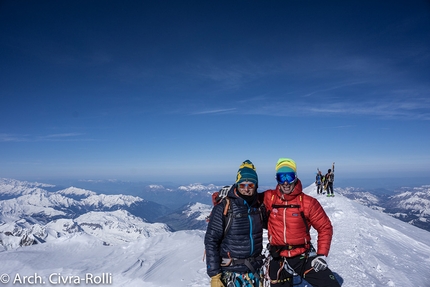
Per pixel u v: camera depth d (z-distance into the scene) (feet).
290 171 15.48
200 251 41.83
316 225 15.84
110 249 56.08
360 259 30.42
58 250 59.06
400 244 40.40
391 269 28.43
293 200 16.08
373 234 42.65
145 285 33.78
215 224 14.84
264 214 16.88
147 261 44.73
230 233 14.76
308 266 15.87
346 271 26.58
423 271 28.84
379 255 33.04
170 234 56.75
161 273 36.47
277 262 16.65
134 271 40.22
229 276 14.69
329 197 76.43
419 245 42.19
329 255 31.83
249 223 14.89
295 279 23.20
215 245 14.75
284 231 16.03
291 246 16.16
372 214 61.46
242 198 14.82
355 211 57.21
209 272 14.33
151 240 55.11
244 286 14.69
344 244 36.01
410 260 32.45
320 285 15.43
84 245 60.85
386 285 24.27
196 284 29.37
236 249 14.70
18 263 50.93
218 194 15.78
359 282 24.04
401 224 58.90
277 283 16.48
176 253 45.16
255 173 14.83
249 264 14.69
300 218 15.79
